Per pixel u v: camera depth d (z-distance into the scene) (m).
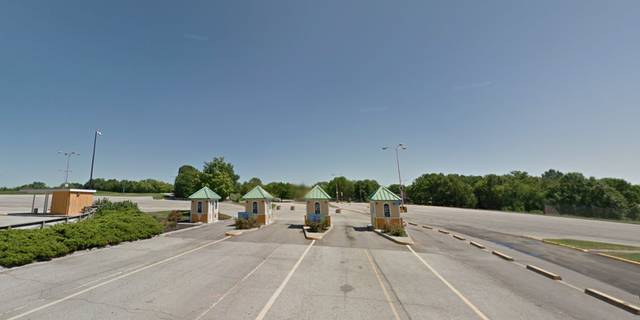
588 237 17.05
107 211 17.08
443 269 9.19
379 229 17.92
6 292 6.45
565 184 49.19
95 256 10.30
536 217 33.69
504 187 60.28
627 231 20.83
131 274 8.12
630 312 5.95
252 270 8.71
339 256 10.83
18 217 19.39
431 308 5.97
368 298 6.49
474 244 13.67
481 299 6.55
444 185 68.62
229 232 16.14
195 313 5.50
